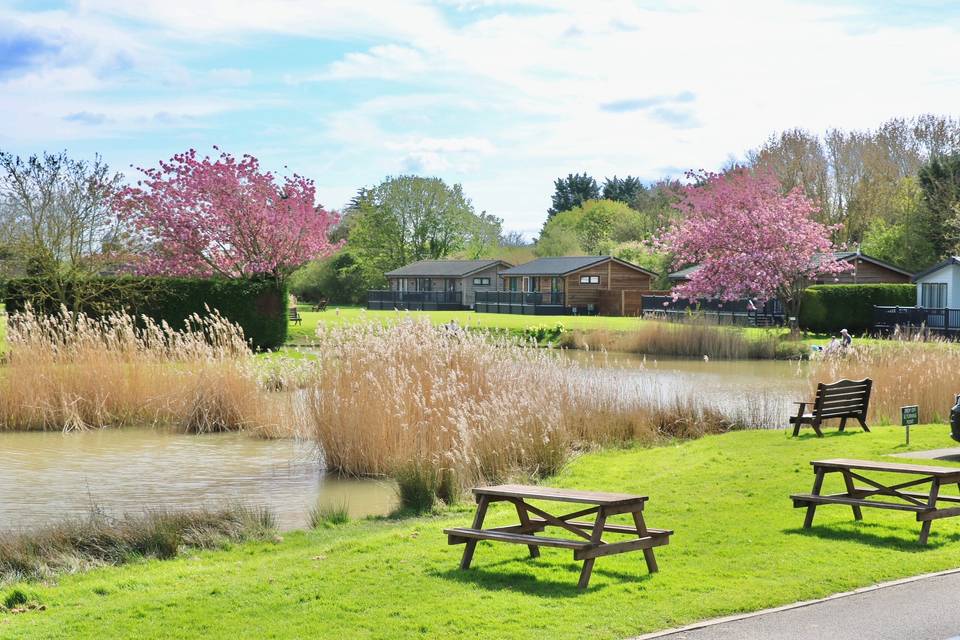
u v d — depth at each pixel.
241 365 20.97
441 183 92.88
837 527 9.77
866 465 9.64
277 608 7.28
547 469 14.30
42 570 9.23
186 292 36.47
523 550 9.02
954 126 67.19
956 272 43.94
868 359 21.89
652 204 101.81
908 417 15.02
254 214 42.72
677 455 15.53
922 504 9.52
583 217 103.69
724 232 45.44
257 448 17.94
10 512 12.74
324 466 16.05
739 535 9.42
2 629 7.00
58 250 32.78
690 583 7.67
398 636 6.48
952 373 19.38
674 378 29.91
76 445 18.31
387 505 13.00
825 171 70.38
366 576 8.14
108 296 34.50
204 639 6.58
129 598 7.90
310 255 44.03
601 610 6.98
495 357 18.09
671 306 60.59
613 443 17.33
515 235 120.94
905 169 68.75
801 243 44.66
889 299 45.72
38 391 20.39
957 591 7.43
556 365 19.89
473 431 13.99
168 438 19.14
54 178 32.41
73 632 6.84
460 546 9.27
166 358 21.95
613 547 7.75
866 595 7.35
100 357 21.20
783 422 19.75
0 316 34.88
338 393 16.19
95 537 10.18
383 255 91.75
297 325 48.50
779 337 40.84
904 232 60.31
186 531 10.56
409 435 14.93
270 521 11.45
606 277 70.56
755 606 7.06
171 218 41.78
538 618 6.81
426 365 16.70
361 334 17.59
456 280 81.94
